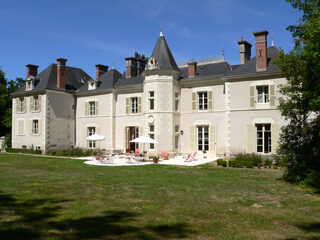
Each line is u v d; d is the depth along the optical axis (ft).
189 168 53.01
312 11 34.01
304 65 34.22
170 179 40.37
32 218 21.40
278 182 38.27
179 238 17.98
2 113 128.16
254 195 30.60
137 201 27.37
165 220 21.53
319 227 20.63
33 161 65.21
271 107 60.70
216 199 28.68
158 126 72.69
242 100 64.08
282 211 24.64
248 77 63.57
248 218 22.44
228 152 65.05
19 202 26.23
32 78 91.66
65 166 56.18
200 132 73.41
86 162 63.62
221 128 69.56
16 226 19.38
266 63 61.87
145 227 19.89
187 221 21.45
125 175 44.27
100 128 88.79
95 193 30.78
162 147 72.43
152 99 75.15
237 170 50.16
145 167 54.49
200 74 75.56
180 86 76.33
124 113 85.15
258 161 56.08
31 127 91.66
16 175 43.45
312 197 29.91
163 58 75.10
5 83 140.05
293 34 34.50
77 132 94.43
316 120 36.73
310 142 36.96
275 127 60.08
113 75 91.15
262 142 62.13
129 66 89.61
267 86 62.34
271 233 19.24
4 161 64.80
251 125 62.75
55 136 89.71
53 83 91.25
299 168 37.78
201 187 34.65
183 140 75.00
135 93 83.15
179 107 75.66
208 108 71.46
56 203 26.17
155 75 73.72
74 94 94.99
